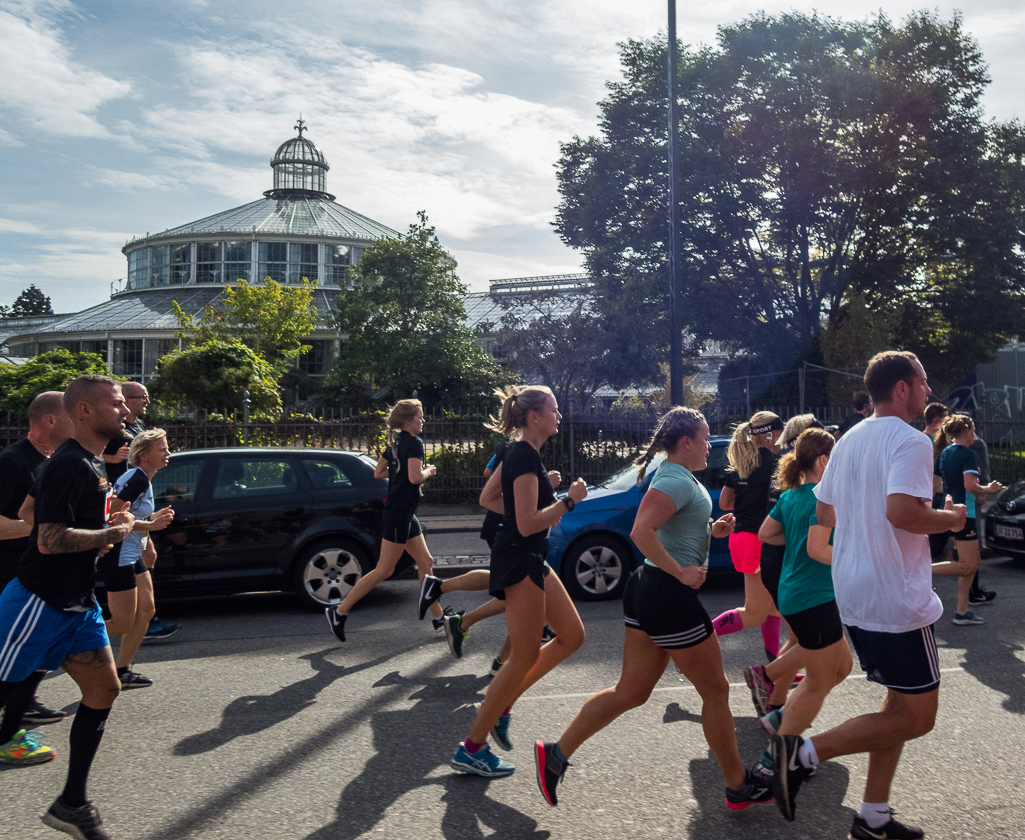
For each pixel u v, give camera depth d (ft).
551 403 12.44
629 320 72.54
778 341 86.02
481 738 12.26
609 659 18.98
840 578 10.33
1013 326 81.15
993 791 11.64
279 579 24.50
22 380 50.85
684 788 11.93
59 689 17.30
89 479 10.68
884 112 76.69
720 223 80.89
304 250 190.80
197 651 20.21
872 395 10.53
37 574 10.53
